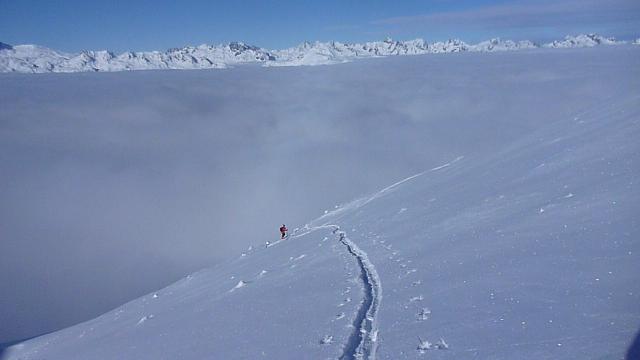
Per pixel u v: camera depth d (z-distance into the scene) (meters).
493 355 4.69
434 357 5.03
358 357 5.66
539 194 10.84
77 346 13.41
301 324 7.39
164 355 8.33
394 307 7.01
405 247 10.97
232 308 10.09
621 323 4.54
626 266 5.72
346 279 9.55
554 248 7.11
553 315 5.14
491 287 6.47
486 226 9.94
